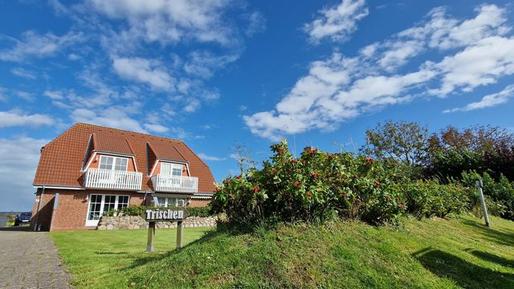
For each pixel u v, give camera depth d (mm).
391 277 4859
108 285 5258
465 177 17609
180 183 27000
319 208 6250
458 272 5445
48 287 5613
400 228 7199
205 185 29797
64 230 20266
